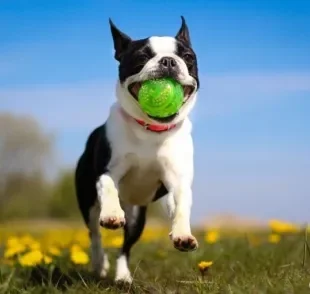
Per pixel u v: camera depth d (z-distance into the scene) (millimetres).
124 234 1474
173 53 1271
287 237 1736
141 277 1338
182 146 1311
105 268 1467
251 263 1456
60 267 1403
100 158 1331
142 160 1309
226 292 1095
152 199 1435
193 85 1250
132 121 1281
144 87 1204
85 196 1484
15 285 1280
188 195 1284
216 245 1767
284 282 1113
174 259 1612
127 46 1334
